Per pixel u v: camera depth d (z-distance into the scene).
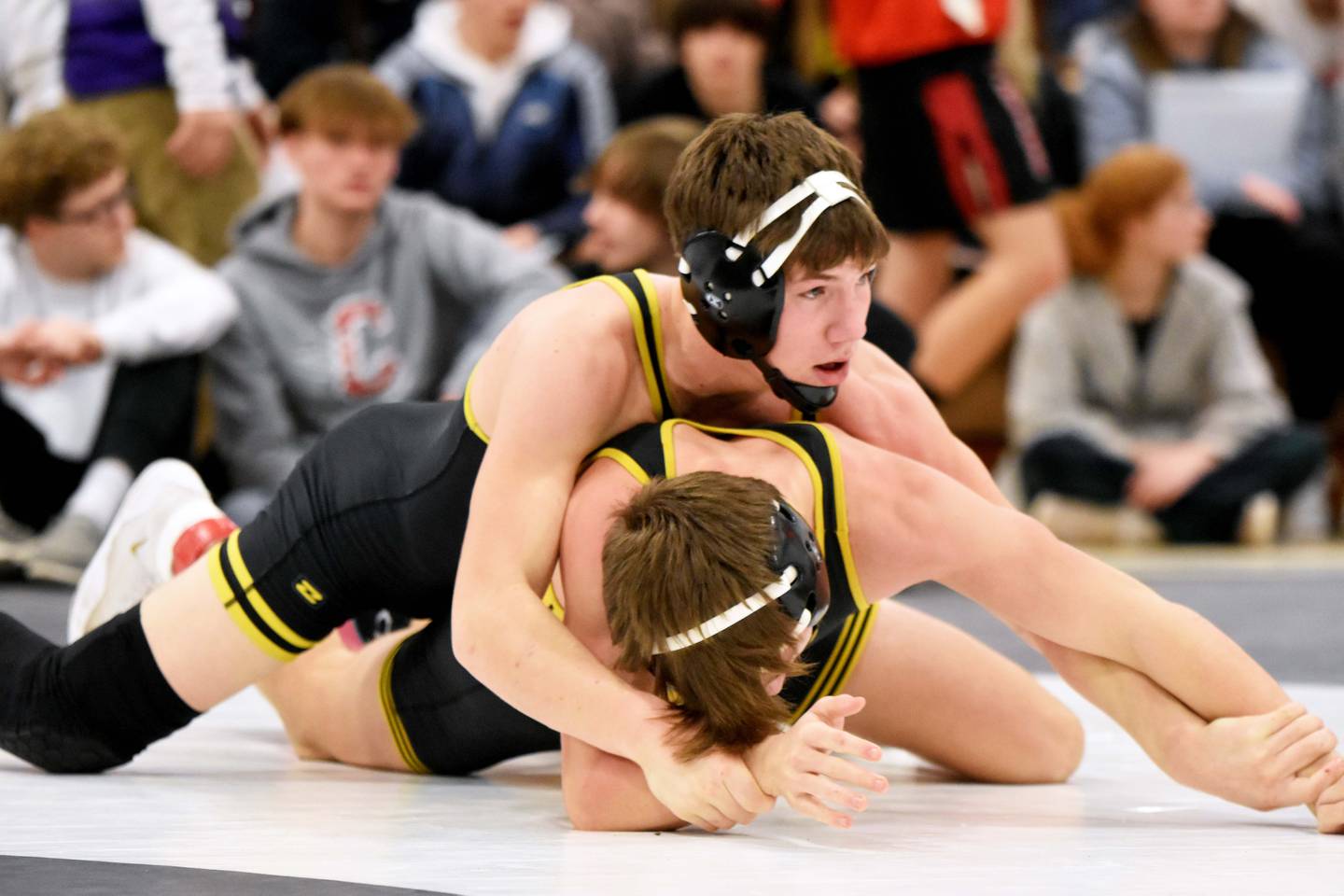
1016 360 19.27
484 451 6.37
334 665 7.70
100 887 4.72
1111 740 8.29
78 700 7.06
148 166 16.59
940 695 7.05
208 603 7.01
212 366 15.41
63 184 14.13
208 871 4.96
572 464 5.98
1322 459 19.27
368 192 14.95
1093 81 20.59
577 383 5.96
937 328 16.48
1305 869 5.11
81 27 16.36
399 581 6.87
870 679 7.04
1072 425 18.84
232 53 17.27
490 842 5.53
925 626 7.18
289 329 15.35
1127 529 19.23
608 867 5.06
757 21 17.25
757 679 5.38
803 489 5.90
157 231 16.81
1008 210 16.19
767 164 5.73
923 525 6.02
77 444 15.05
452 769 7.20
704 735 5.44
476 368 6.54
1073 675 6.34
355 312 15.41
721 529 5.38
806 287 5.71
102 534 14.48
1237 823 6.07
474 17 17.75
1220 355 19.02
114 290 14.85
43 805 6.30
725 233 5.75
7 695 7.20
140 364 14.76
